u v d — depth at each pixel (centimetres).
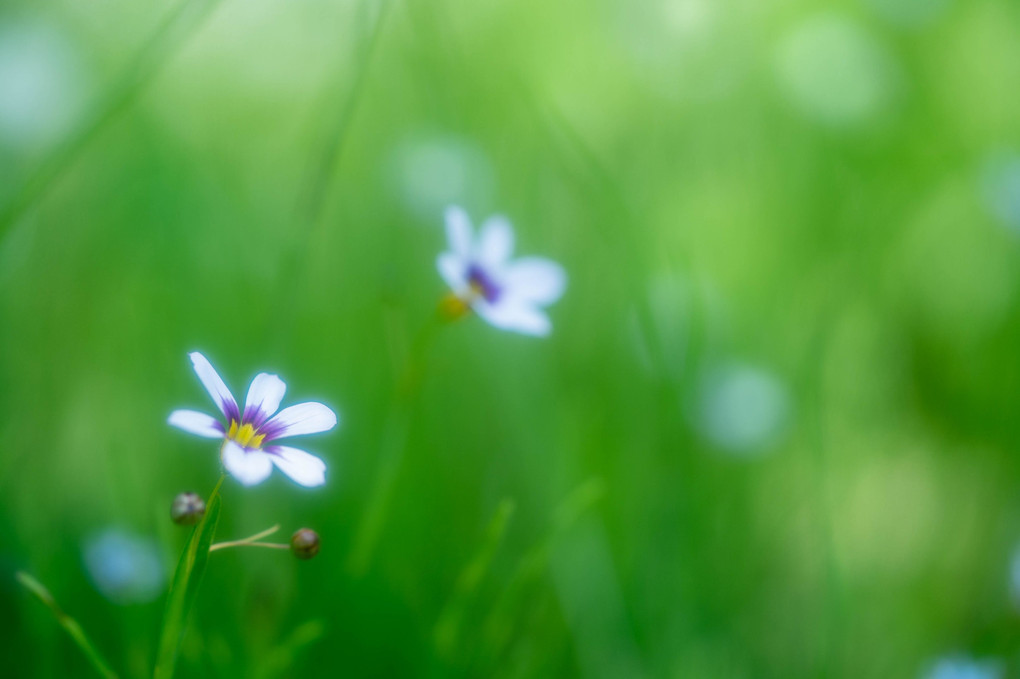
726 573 38
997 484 44
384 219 45
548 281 34
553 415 40
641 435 40
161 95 52
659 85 58
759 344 48
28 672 35
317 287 45
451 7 53
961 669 36
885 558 42
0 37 46
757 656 38
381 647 36
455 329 41
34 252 42
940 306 52
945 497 44
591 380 44
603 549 37
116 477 36
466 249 34
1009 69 63
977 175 54
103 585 35
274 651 33
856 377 49
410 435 38
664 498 38
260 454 29
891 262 53
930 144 59
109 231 44
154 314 42
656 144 56
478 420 40
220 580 35
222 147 52
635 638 36
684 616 37
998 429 47
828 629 37
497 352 40
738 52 60
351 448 38
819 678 36
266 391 29
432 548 37
